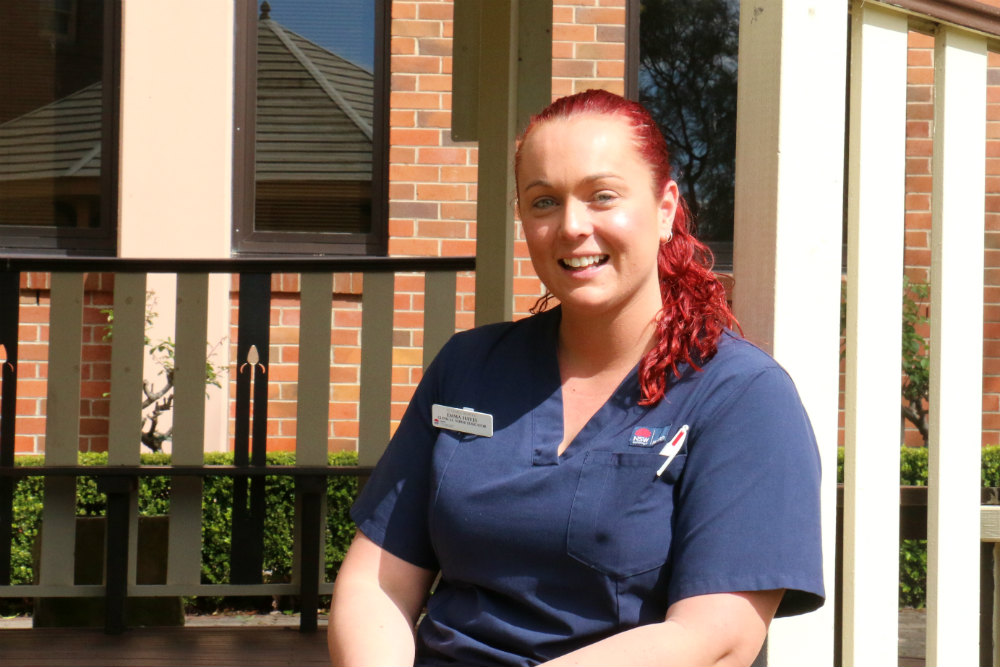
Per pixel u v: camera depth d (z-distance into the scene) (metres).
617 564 1.49
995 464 5.08
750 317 1.83
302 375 3.45
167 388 5.01
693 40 5.68
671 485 1.51
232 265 3.43
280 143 5.71
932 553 2.04
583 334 1.62
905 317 5.14
